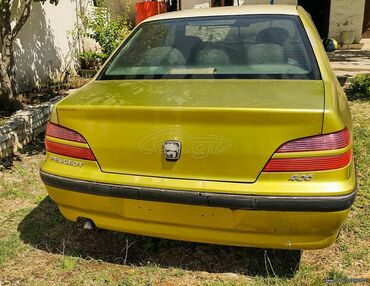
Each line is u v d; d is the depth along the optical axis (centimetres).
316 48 278
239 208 207
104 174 228
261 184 205
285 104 207
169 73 280
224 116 204
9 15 532
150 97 233
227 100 217
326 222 204
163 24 325
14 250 272
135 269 253
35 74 695
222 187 208
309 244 213
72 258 264
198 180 212
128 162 224
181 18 325
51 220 312
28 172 401
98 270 252
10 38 534
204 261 260
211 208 211
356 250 265
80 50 888
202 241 225
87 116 229
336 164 201
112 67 303
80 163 234
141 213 226
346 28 1295
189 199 212
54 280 243
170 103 218
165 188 215
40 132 514
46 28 731
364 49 1271
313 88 234
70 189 236
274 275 243
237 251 269
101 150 228
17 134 453
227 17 313
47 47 736
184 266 255
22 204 339
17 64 639
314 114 198
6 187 366
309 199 199
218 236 219
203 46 295
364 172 380
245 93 229
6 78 537
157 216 223
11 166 411
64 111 236
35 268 254
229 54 283
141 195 220
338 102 228
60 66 789
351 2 1274
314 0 1362
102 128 226
